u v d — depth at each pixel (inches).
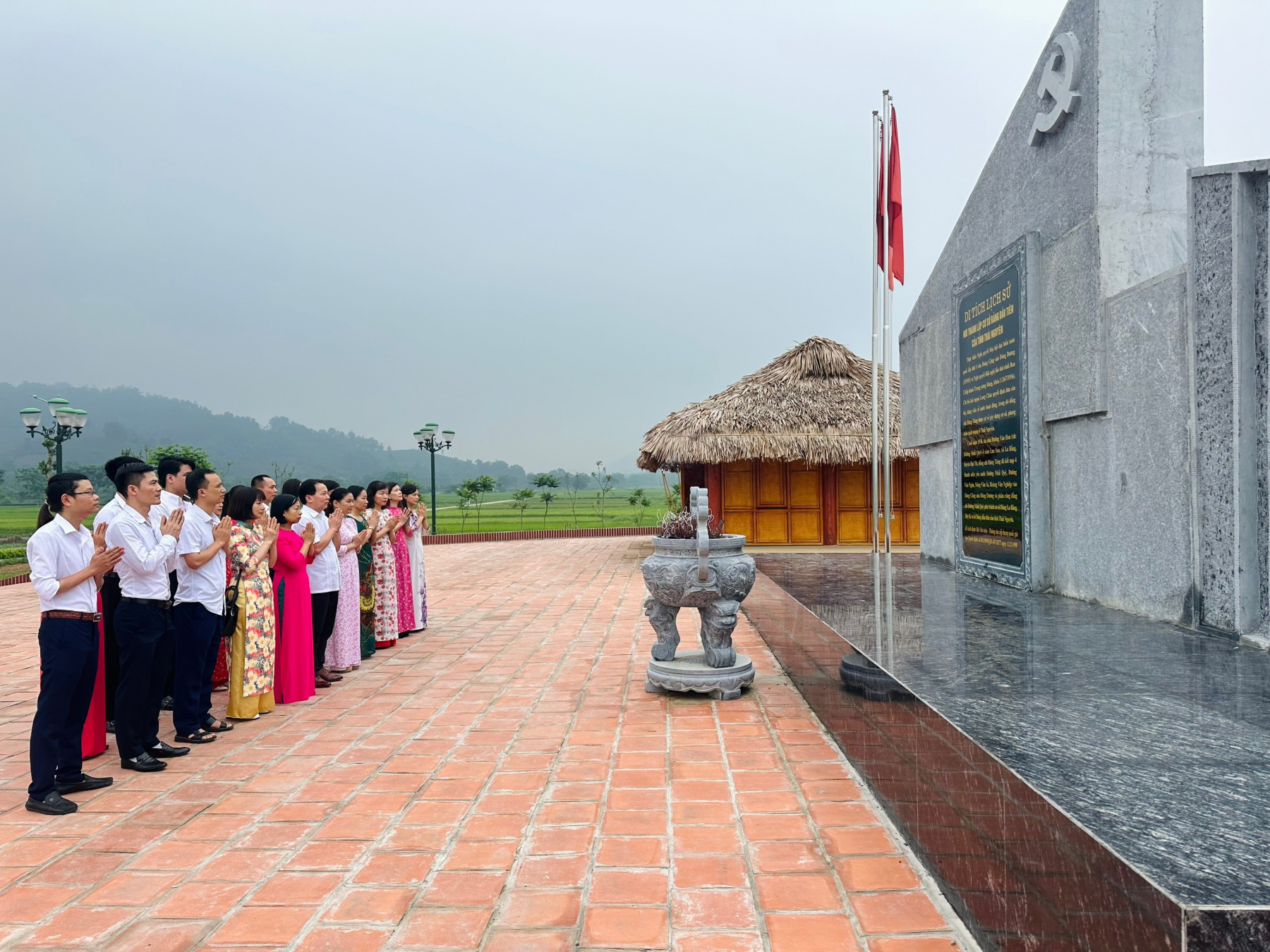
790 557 386.9
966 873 101.7
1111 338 205.0
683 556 215.6
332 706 217.9
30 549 150.3
